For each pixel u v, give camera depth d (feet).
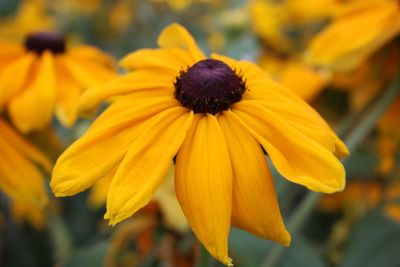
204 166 0.55
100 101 0.65
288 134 0.57
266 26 1.23
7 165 0.79
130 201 0.52
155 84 0.64
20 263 1.12
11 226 1.13
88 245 1.11
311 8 1.26
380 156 1.04
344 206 1.07
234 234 0.87
